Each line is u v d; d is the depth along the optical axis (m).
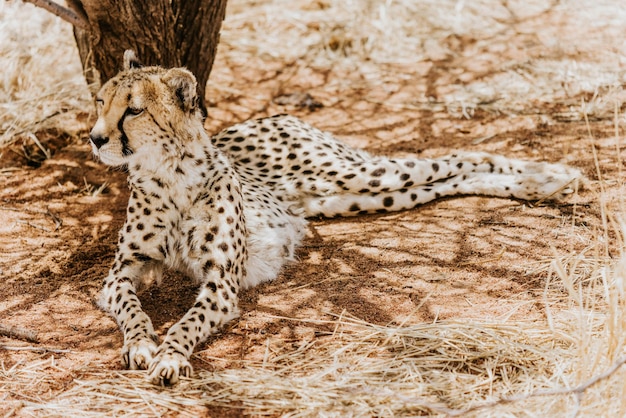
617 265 7.28
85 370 7.13
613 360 6.39
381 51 14.40
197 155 8.18
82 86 12.52
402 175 9.87
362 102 12.88
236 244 8.17
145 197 8.14
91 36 10.04
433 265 8.74
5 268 8.95
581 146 11.10
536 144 11.30
